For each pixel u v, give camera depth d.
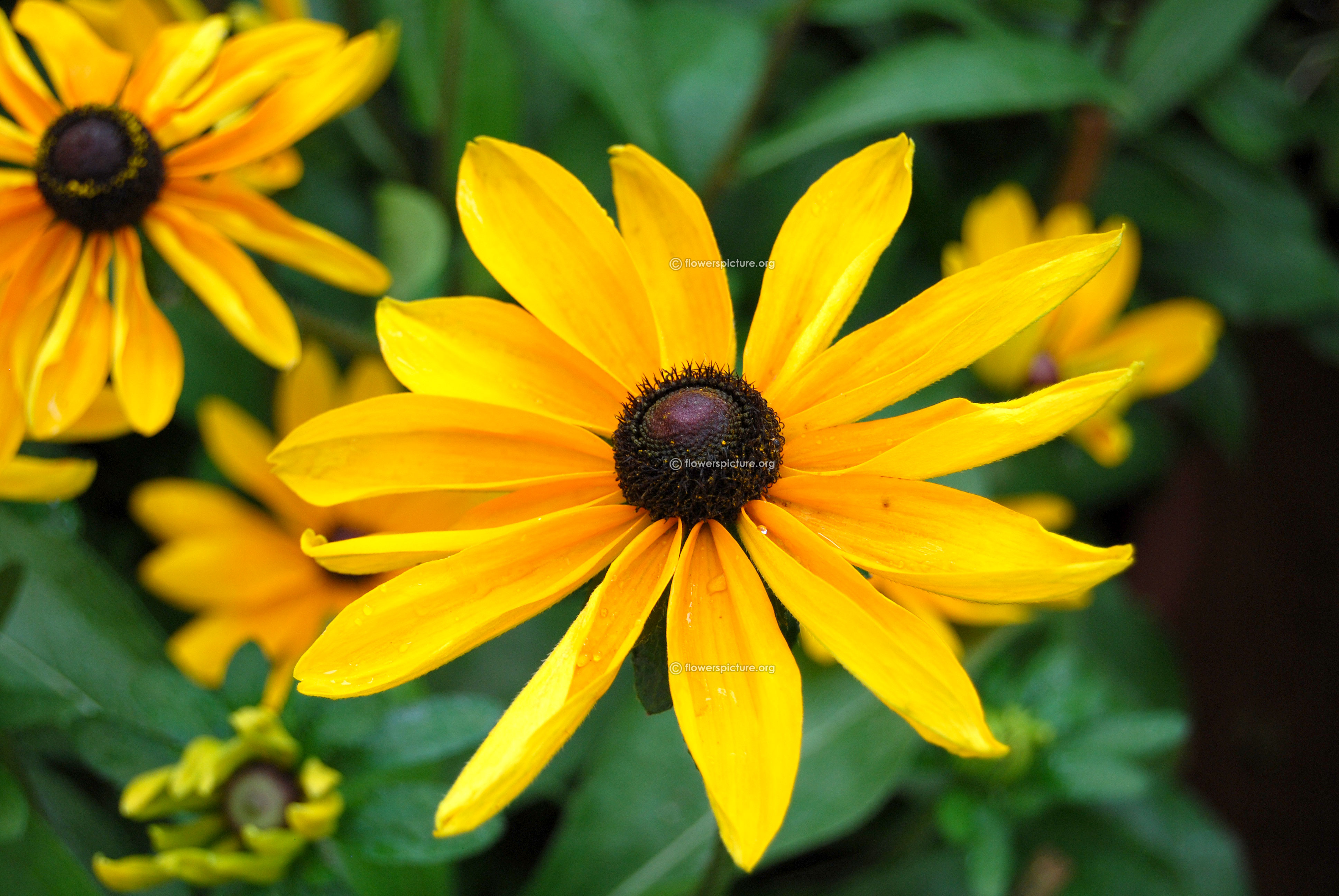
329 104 0.37
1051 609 0.47
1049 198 0.51
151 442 0.47
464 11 0.42
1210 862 0.47
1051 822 0.48
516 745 0.29
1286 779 0.61
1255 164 0.54
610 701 0.43
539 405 0.32
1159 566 0.58
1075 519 0.54
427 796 0.35
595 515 0.31
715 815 0.29
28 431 0.39
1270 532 0.62
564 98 0.50
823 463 0.32
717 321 0.32
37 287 0.36
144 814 0.35
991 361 0.43
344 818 0.35
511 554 0.31
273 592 0.45
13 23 0.38
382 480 0.31
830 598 0.30
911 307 0.31
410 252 0.43
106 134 0.36
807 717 0.41
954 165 0.55
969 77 0.44
